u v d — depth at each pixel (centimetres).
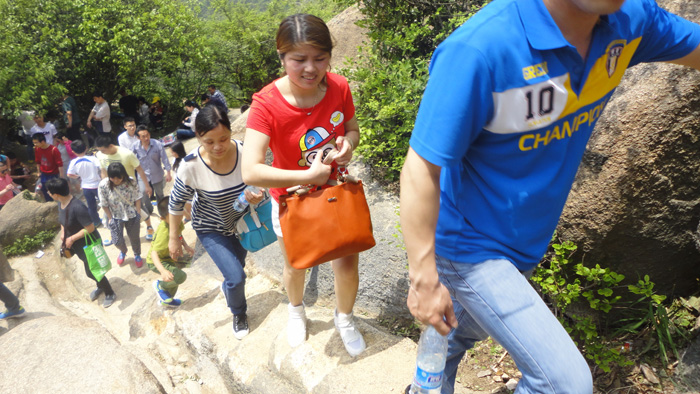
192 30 1548
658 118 253
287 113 257
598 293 278
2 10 1312
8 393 318
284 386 320
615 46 147
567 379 150
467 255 167
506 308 160
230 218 358
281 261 447
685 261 284
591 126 160
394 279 360
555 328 156
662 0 271
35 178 1229
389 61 479
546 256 296
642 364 275
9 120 1351
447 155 141
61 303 635
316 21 235
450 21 426
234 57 1716
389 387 286
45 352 343
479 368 304
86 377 323
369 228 265
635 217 268
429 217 146
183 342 411
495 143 151
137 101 1475
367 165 439
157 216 803
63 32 1383
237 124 700
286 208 262
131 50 1397
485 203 163
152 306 487
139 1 1473
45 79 1283
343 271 296
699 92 244
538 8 136
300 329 336
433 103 140
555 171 156
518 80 138
